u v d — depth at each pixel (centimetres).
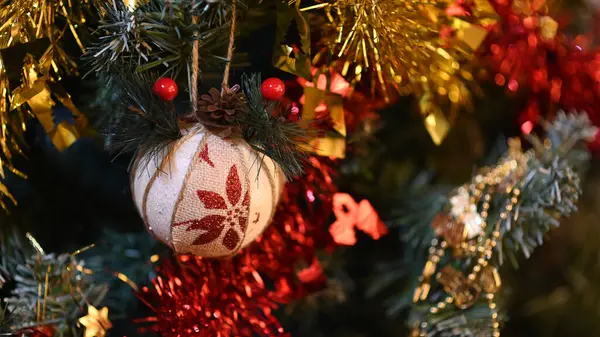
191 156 48
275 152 48
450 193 59
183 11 48
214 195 48
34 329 52
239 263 54
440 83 55
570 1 62
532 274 70
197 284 52
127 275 59
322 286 56
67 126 53
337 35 52
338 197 56
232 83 55
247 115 48
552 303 69
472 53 54
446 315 57
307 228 55
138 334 61
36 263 53
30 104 51
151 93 48
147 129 48
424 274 58
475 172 59
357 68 52
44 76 50
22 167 60
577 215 68
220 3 49
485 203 57
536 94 61
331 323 66
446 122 56
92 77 54
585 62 59
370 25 51
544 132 63
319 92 51
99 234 63
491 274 57
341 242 55
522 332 70
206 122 48
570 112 62
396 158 65
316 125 52
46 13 50
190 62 50
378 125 60
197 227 48
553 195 56
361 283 66
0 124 51
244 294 54
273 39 55
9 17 50
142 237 60
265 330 53
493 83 63
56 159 61
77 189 62
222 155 48
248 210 49
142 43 49
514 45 57
